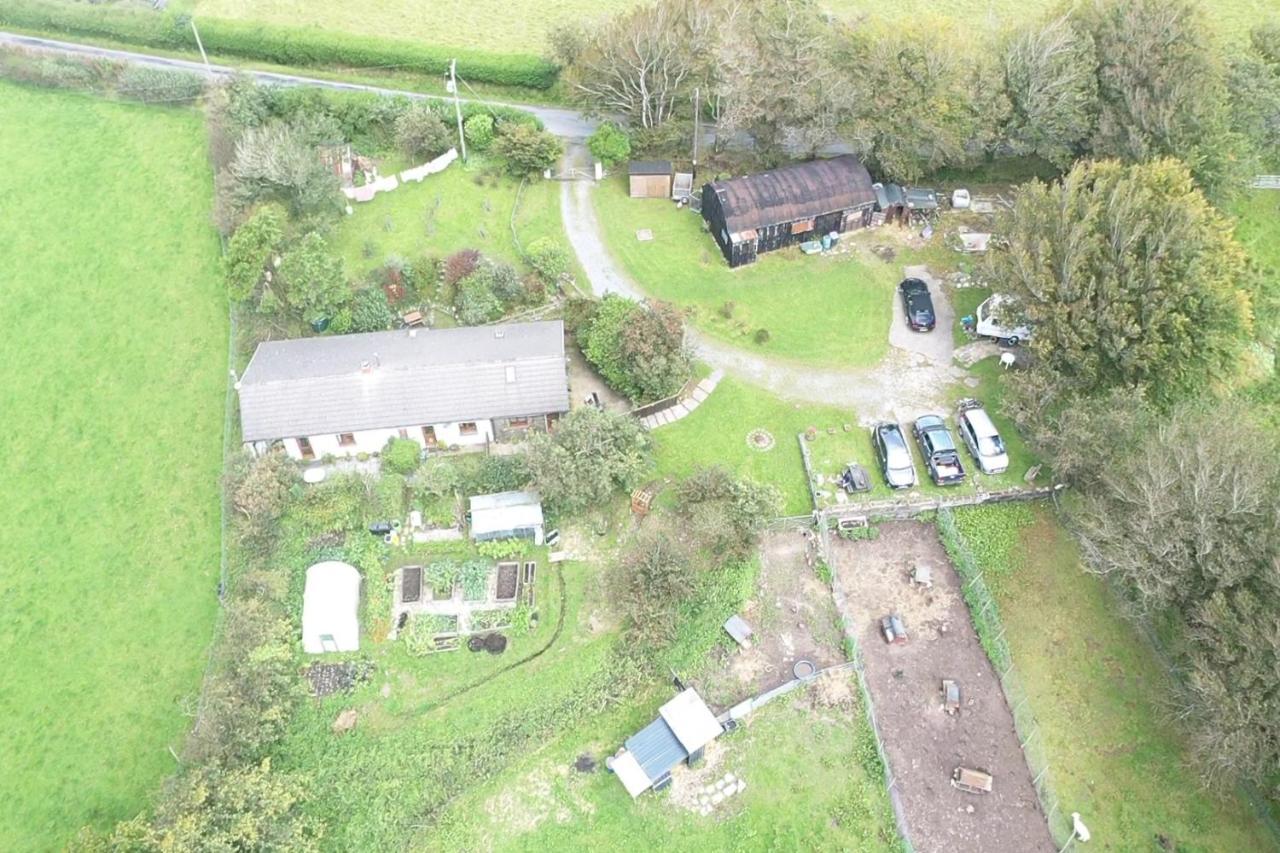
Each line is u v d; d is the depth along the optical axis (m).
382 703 45.97
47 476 54.78
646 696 46.09
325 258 58.03
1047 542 51.50
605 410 54.28
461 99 75.69
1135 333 50.31
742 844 41.72
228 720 42.97
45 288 62.06
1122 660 47.62
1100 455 48.81
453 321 60.88
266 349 56.53
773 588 49.59
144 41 77.25
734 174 70.44
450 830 42.19
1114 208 52.78
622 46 66.56
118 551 52.09
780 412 56.53
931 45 63.81
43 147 69.12
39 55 72.69
